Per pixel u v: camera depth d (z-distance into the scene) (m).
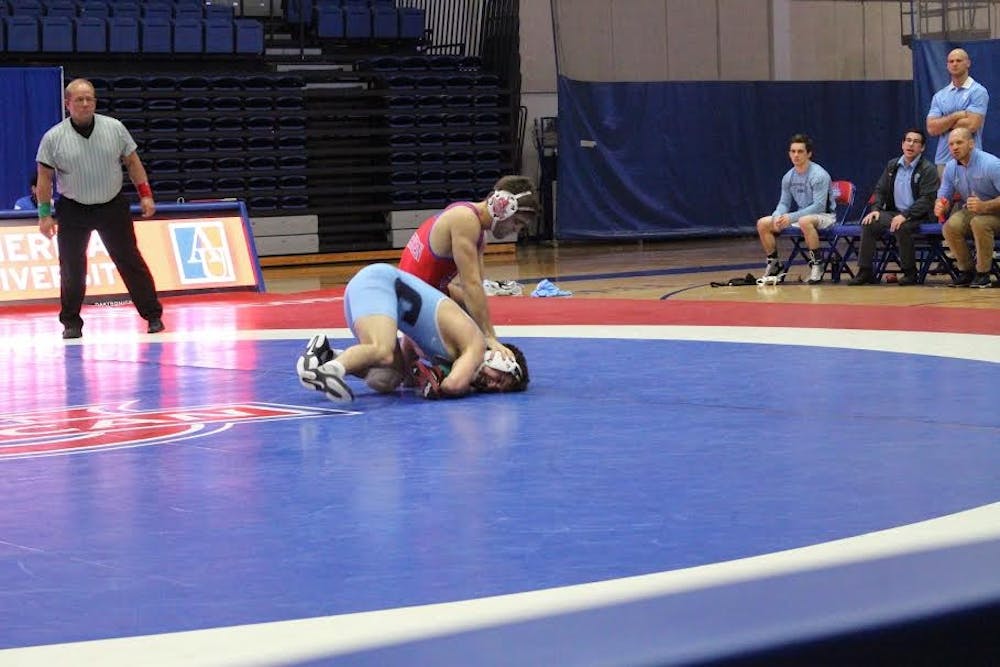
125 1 25.53
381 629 3.59
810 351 9.78
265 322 13.49
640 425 6.96
